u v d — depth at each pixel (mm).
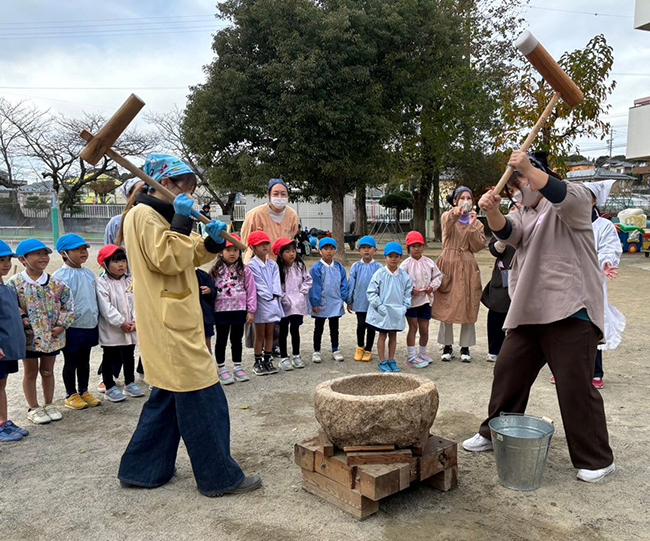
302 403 4996
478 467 3609
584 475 3387
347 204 35750
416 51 16797
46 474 3643
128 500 3264
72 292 4859
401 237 29109
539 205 3467
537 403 4785
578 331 3291
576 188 3189
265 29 15758
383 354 6000
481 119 23000
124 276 5301
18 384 5852
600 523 2916
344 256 18016
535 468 3230
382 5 16109
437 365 6172
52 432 4410
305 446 3307
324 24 15250
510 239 3504
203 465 3236
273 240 6477
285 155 15875
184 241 3012
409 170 22703
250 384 5629
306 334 8070
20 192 24641
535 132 3195
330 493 3152
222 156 17156
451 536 2805
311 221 31516
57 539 2863
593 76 9977
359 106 15711
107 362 5172
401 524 2926
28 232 24062
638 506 3086
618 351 6574
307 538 2809
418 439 3096
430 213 33562
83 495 3338
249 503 3193
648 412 4559
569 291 3277
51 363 4742
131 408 4988
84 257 5000
